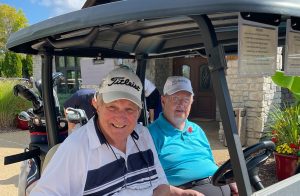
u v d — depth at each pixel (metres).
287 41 1.75
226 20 1.95
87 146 1.81
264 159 2.23
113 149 1.87
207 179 2.74
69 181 1.76
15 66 29.98
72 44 1.95
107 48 2.66
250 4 1.26
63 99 10.10
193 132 2.96
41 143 2.78
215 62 1.45
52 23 1.63
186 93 2.84
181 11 1.29
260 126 6.89
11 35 2.02
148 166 2.06
